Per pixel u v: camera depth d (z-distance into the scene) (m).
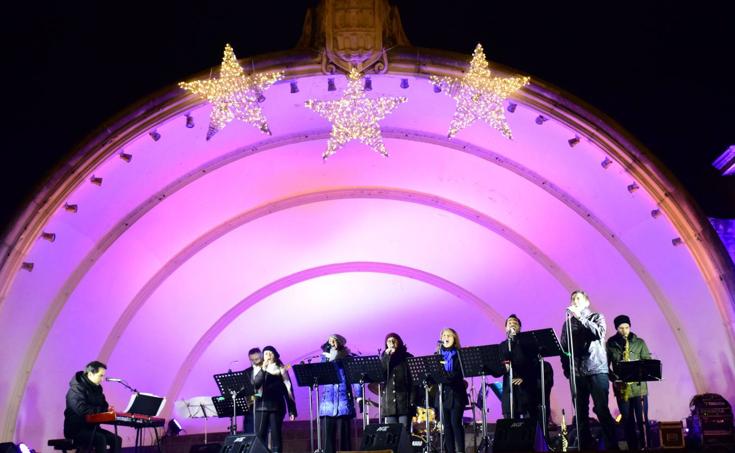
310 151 15.37
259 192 16.17
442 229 17.39
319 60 12.82
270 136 14.75
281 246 17.53
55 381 14.60
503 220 16.70
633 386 11.49
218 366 18.48
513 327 11.63
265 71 12.68
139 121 12.58
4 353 13.25
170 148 13.79
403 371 11.95
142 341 16.77
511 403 11.35
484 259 17.59
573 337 11.02
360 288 18.67
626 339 11.89
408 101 14.02
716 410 11.93
